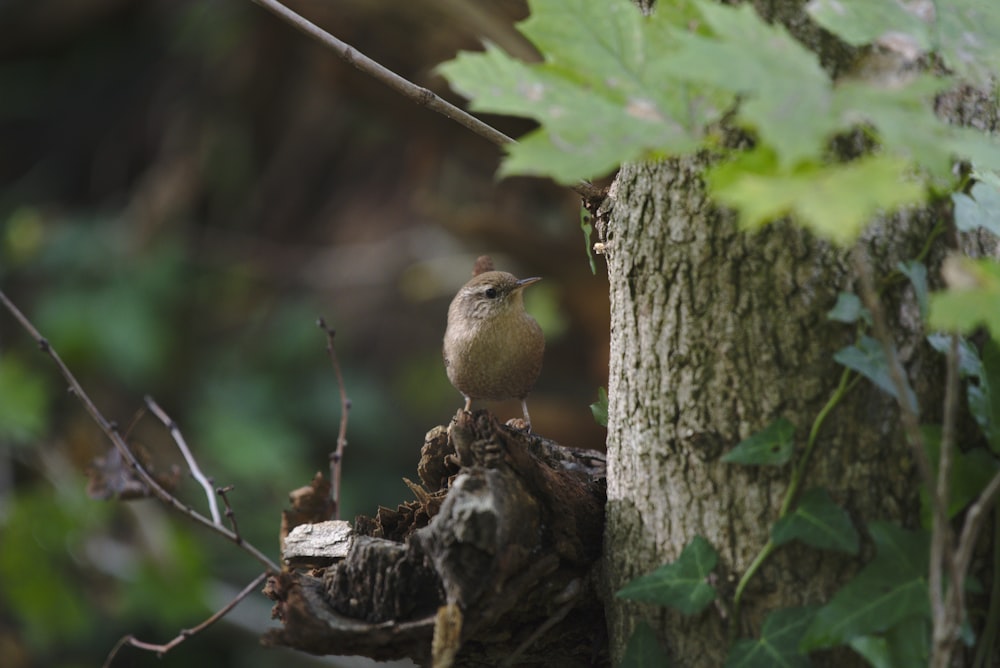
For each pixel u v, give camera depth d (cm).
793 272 657
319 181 856
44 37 915
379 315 823
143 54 905
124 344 771
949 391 653
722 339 657
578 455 668
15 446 721
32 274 822
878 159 542
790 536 656
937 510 652
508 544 658
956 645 655
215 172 842
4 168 915
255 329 823
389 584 659
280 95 831
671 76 624
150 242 821
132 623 722
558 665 662
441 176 727
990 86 658
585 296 709
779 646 656
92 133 902
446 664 656
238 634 720
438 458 664
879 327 652
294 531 664
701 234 658
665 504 659
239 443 732
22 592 712
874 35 653
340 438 675
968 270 611
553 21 642
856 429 656
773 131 521
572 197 704
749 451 656
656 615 659
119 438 673
